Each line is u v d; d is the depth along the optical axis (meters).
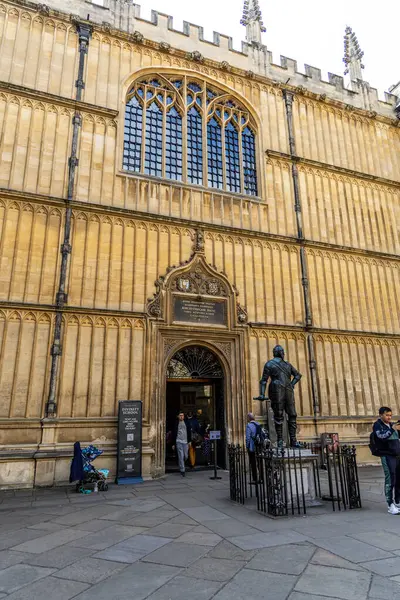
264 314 17.06
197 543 6.43
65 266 14.30
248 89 20.30
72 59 16.72
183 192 17.23
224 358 16.20
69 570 5.38
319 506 8.99
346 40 25.12
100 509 9.12
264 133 19.81
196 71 19.19
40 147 15.23
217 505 9.27
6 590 4.79
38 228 14.41
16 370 12.91
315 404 16.73
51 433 12.75
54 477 12.45
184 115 18.53
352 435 17.03
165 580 5.03
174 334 15.53
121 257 15.30
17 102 15.32
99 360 14.00
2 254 13.70
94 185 15.70
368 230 20.61
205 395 16.91
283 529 7.15
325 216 19.80
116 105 16.97
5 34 15.82
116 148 16.44
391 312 19.77
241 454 10.23
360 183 21.33
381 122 23.27
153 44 18.38
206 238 16.95
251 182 19.36
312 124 21.14
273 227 18.48
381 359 18.67
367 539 6.52
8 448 12.27
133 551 6.11
